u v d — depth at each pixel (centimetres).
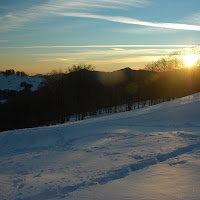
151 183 622
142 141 1459
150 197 514
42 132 2539
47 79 7862
